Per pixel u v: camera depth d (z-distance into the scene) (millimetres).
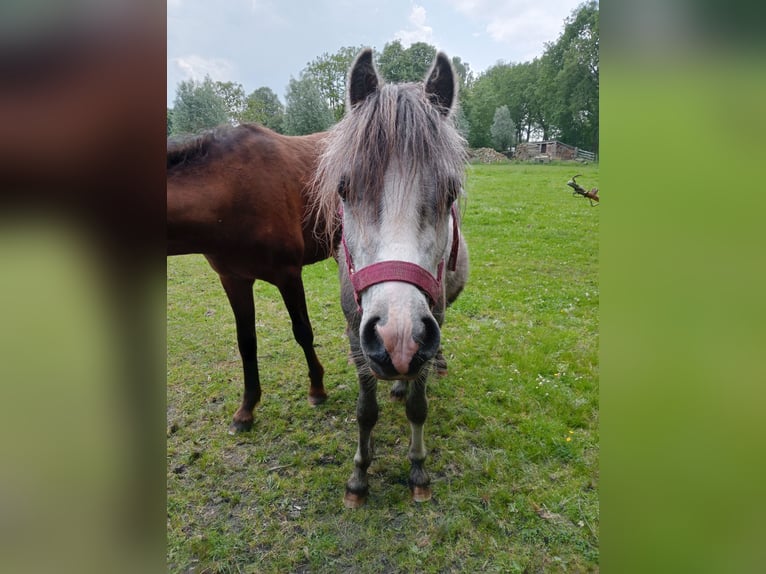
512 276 6328
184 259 8109
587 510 2475
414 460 2602
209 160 2588
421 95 1866
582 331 4613
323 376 3730
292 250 2977
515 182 13367
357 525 2461
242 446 3084
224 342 4668
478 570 2203
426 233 1752
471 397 3490
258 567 2270
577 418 3191
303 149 3199
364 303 1775
